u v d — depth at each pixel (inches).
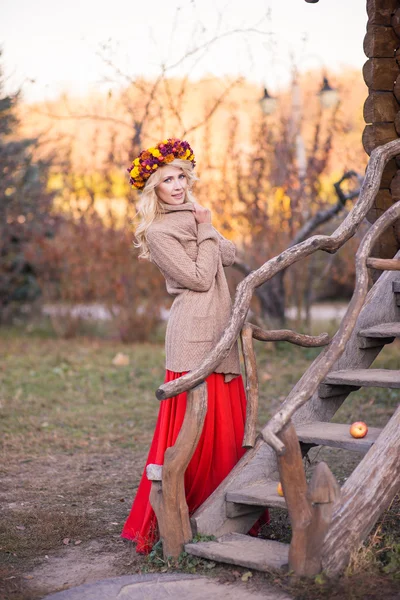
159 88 378.9
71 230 474.6
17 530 166.2
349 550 125.0
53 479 208.7
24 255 523.8
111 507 183.5
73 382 349.1
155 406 301.4
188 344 146.2
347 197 326.6
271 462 150.6
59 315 506.3
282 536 154.9
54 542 159.0
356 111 512.1
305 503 122.2
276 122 435.5
